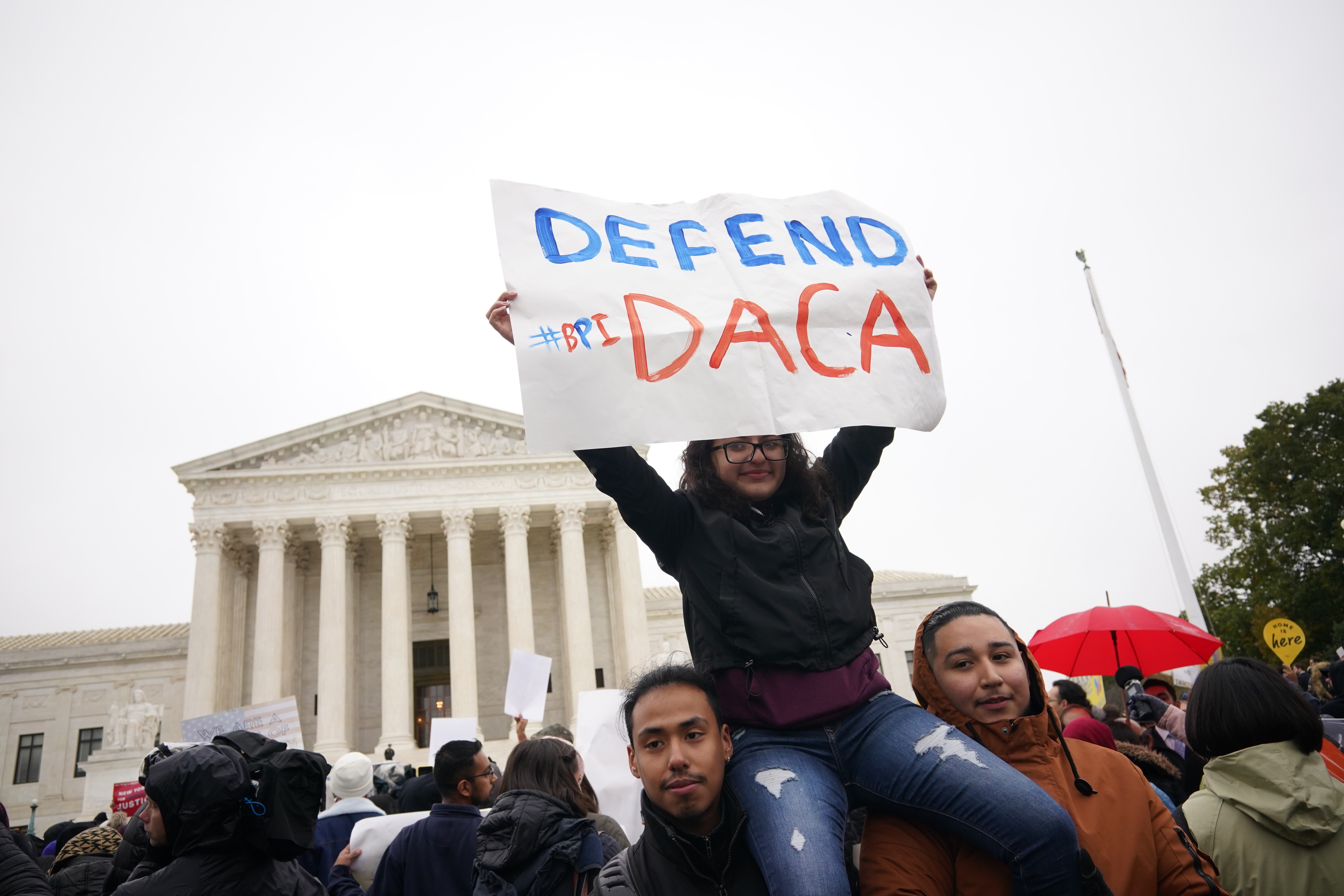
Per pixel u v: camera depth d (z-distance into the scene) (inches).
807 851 172.7
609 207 243.9
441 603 2647.6
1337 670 492.1
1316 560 2252.7
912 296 243.9
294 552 2519.7
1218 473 2518.5
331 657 2269.9
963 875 191.0
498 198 233.5
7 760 2508.6
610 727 476.4
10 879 277.1
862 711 200.1
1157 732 482.0
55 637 2837.1
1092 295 1207.6
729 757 200.4
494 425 2554.1
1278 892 227.1
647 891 190.5
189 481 2368.4
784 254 241.8
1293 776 231.3
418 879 320.5
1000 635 212.5
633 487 208.2
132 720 2012.8
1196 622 1013.8
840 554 215.3
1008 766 184.2
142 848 324.5
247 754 261.7
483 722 2571.4
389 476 2432.3
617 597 2556.6
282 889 254.2
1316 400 2304.4
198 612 2265.0
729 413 216.1
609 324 220.4
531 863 268.1
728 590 204.5
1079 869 174.7
